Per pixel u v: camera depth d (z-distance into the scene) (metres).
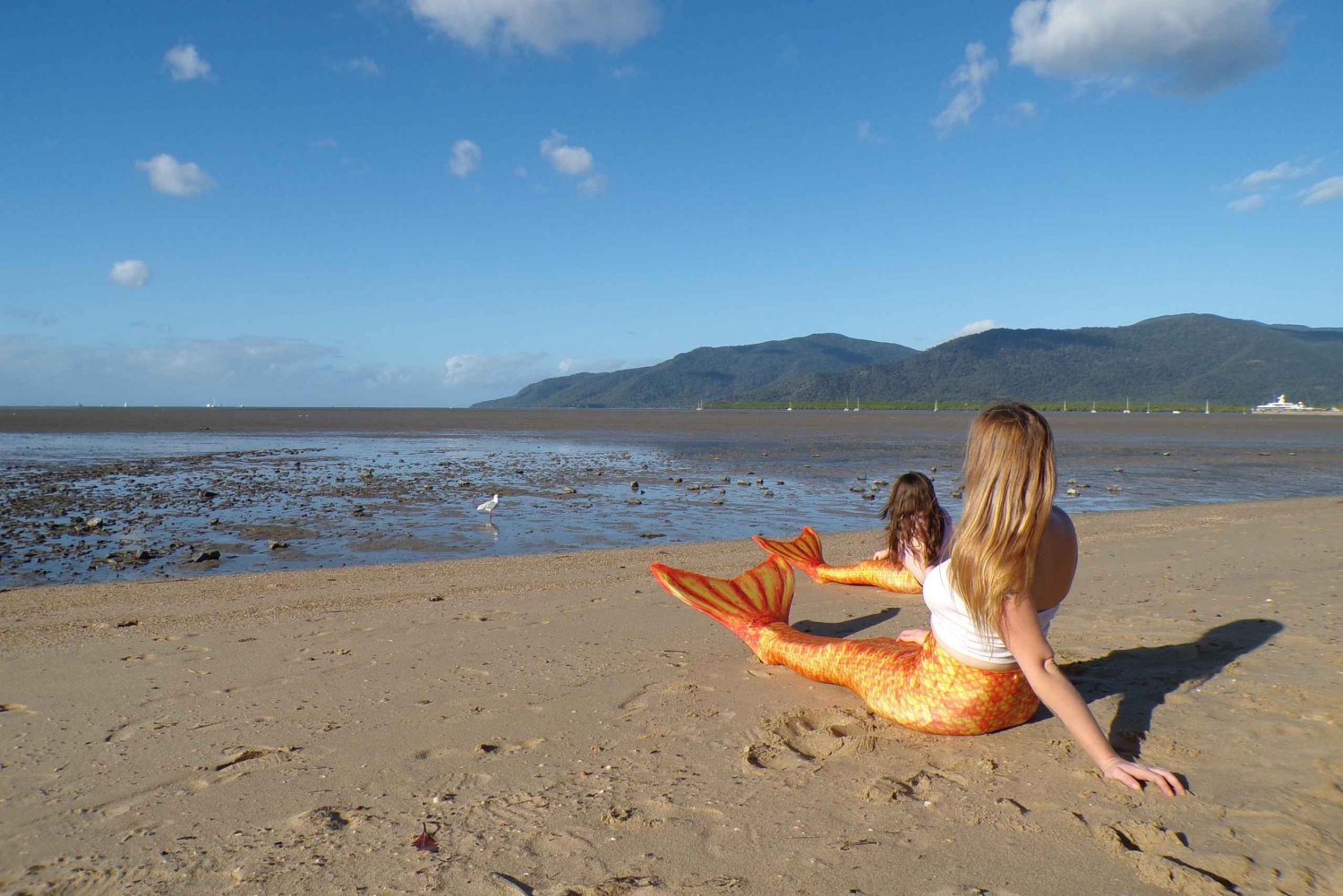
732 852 2.79
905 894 2.52
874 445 37.31
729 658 5.09
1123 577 7.46
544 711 4.20
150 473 21.98
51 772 3.57
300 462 25.95
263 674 4.95
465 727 4.00
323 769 3.54
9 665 5.25
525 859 2.76
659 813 3.07
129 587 8.18
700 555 9.95
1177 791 3.12
